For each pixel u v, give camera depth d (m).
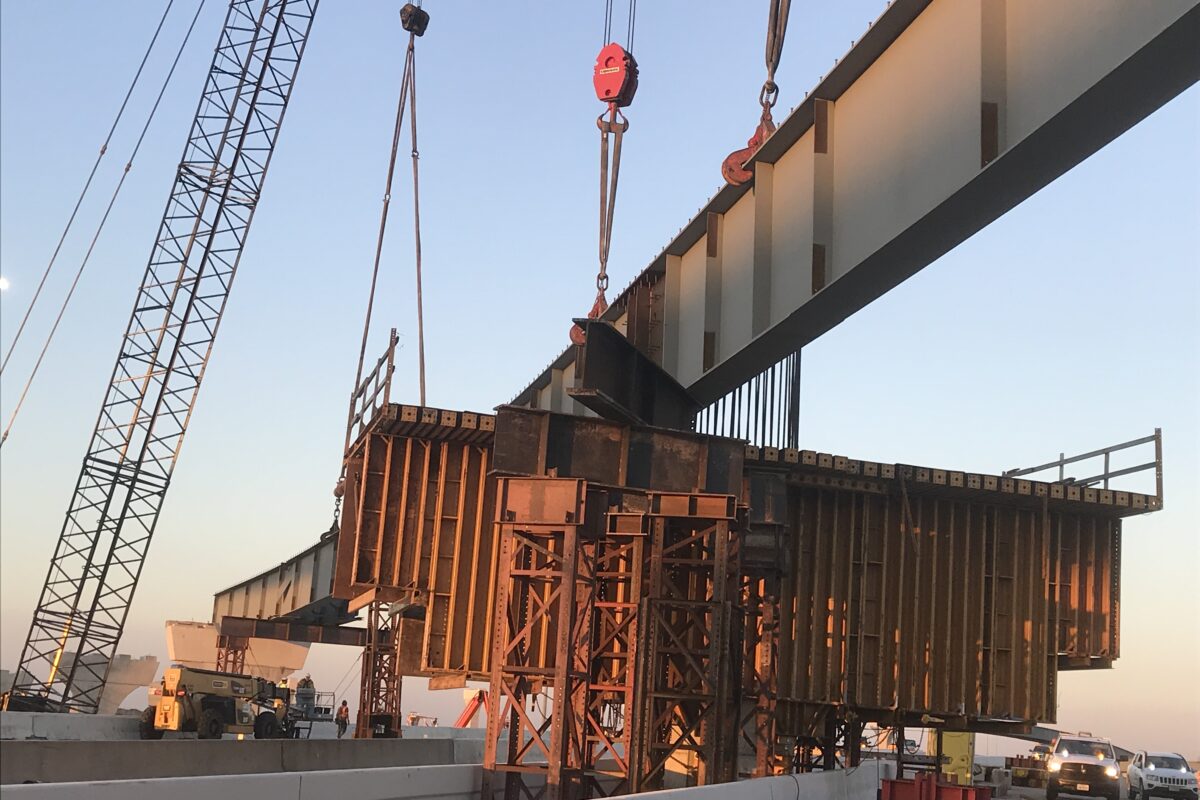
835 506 31.66
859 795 27.39
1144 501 31.89
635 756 20.75
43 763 17.56
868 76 19.55
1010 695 31.73
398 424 28.27
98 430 52.66
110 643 52.34
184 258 53.03
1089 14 14.58
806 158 21.06
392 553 28.84
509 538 20.73
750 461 30.16
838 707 31.39
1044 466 35.09
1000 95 16.02
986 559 32.62
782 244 21.75
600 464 22.05
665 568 23.52
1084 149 15.46
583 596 21.70
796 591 31.11
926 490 31.64
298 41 54.47
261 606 60.66
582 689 21.30
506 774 20.59
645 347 27.38
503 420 21.73
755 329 22.00
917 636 31.33
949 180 16.84
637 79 26.62
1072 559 33.16
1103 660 33.19
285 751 23.25
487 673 27.92
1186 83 14.11
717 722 20.80
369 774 16.02
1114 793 40.09
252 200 53.88
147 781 12.33
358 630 58.25
